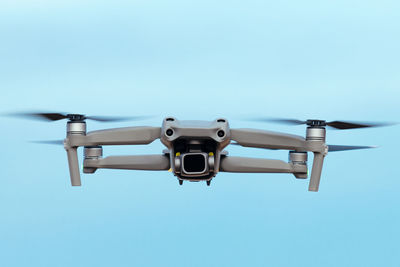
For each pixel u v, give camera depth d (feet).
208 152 3.24
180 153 3.25
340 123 3.33
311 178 3.35
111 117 3.36
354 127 3.34
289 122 3.34
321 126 3.35
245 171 3.40
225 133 3.17
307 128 3.35
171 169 3.37
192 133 3.15
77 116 3.33
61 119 3.35
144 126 3.31
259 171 3.40
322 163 3.34
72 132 3.33
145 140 3.30
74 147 3.34
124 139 3.31
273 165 3.39
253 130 3.33
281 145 3.34
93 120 3.36
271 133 3.33
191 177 3.26
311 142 3.33
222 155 3.40
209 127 3.16
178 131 3.15
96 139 3.32
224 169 3.40
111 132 3.31
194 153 3.20
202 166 3.24
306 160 3.40
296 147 3.35
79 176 3.34
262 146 3.34
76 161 3.34
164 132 3.17
